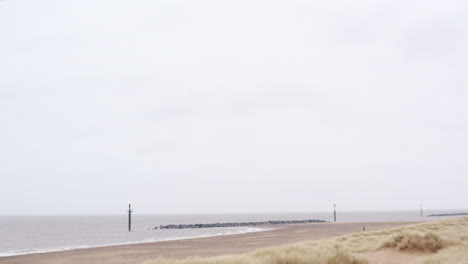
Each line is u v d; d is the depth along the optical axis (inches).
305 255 529.7
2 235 3405.5
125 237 2657.5
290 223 4702.3
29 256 1336.1
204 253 1244.5
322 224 3887.8
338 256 537.0
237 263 475.5
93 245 1915.6
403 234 811.4
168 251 1352.1
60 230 4333.2
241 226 4097.0
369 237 1040.8
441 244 741.9
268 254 557.3
